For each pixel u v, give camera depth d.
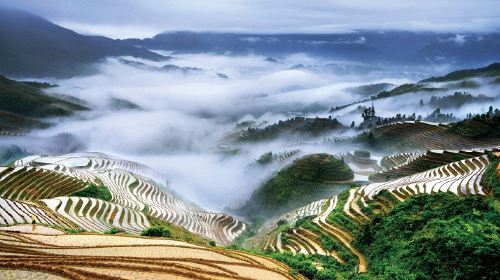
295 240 61.41
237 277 31.78
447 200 50.88
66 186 83.19
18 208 57.53
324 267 44.28
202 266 33.84
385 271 38.88
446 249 36.81
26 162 112.88
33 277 28.27
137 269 31.05
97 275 28.92
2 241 36.81
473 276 33.44
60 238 39.41
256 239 85.81
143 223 68.81
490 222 41.72
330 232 59.38
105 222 65.19
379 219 53.56
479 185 59.19
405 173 105.38
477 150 104.38
